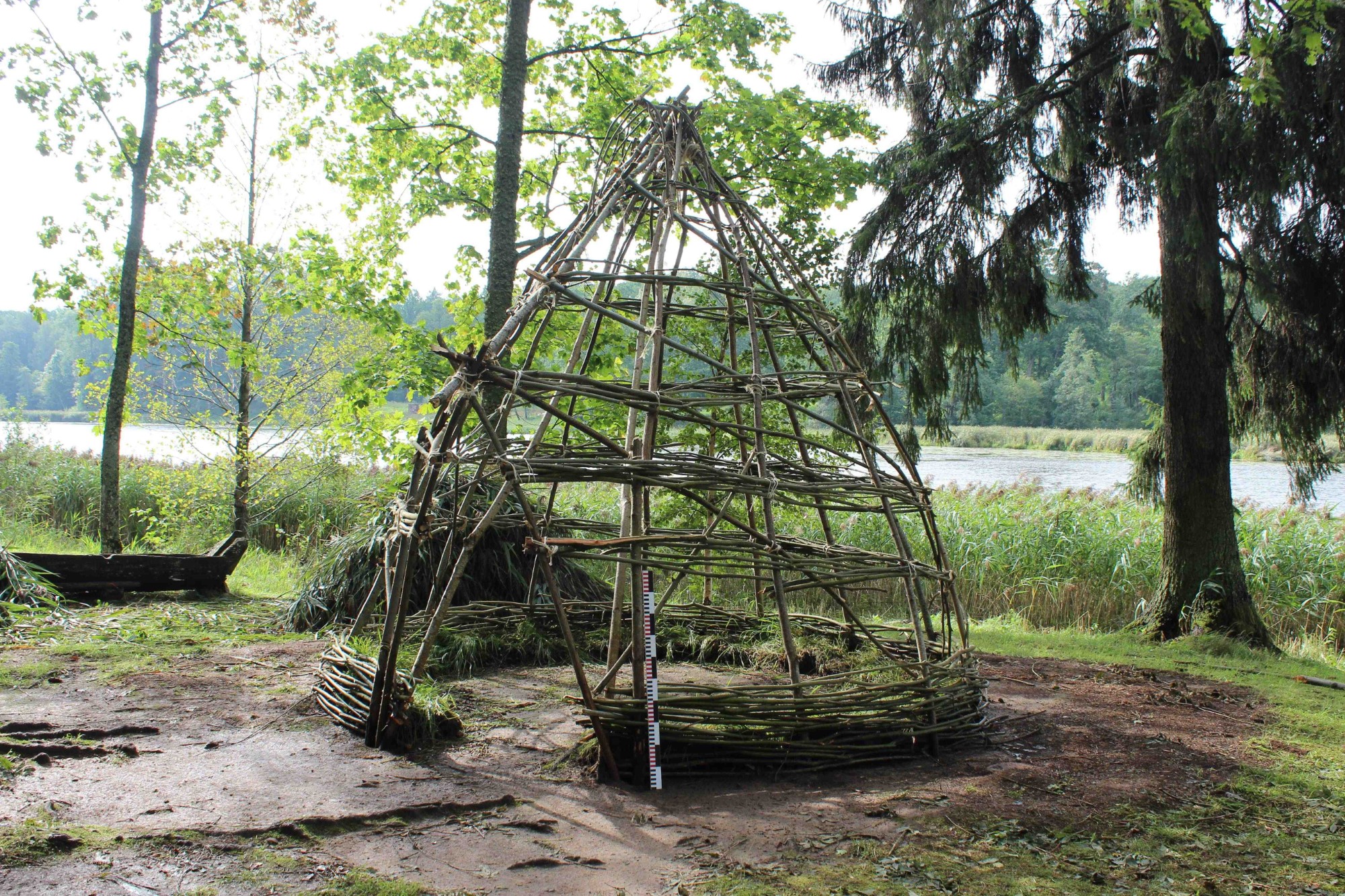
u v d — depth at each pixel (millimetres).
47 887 2832
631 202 5750
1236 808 4039
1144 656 7637
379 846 3324
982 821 3758
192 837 3266
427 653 4684
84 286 9641
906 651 6332
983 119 8578
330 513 13125
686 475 4527
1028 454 32094
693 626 7305
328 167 10594
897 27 9195
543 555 4070
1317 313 7578
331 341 11781
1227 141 6734
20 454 14648
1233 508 8516
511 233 8891
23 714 4652
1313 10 5711
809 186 9398
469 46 10266
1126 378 38438
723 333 9016
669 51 9641
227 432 11891
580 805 3844
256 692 5367
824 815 3805
